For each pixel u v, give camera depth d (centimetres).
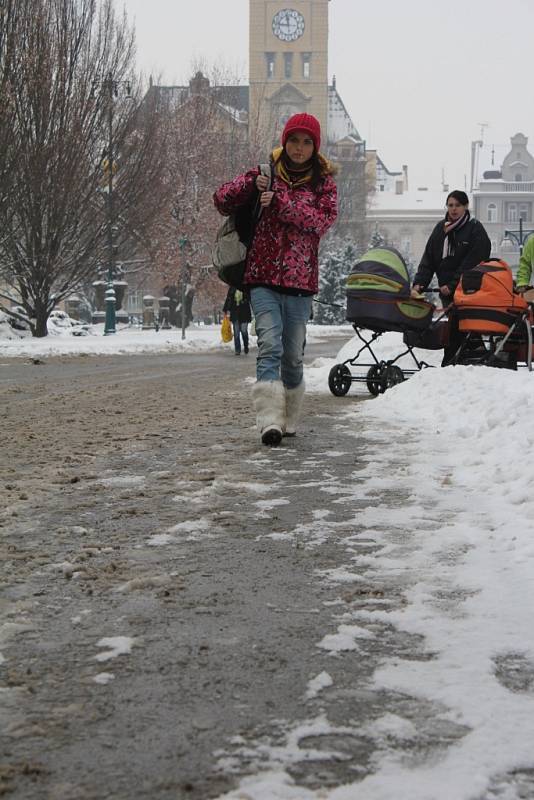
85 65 3016
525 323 1011
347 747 219
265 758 214
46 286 3122
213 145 5388
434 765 210
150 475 570
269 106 13262
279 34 13462
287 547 399
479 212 14388
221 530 430
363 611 314
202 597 333
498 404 738
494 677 259
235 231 685
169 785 203
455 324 1039
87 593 339
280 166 671
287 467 592
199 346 2764
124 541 412
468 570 360
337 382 1105
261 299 686
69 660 275
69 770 210
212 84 6612
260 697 247
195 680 259
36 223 2961
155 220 3769
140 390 1219
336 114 13675
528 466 518
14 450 677
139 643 288
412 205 15775
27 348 2419
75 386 1304
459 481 532
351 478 551
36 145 2869
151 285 7319
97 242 3162
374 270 1061
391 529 426
